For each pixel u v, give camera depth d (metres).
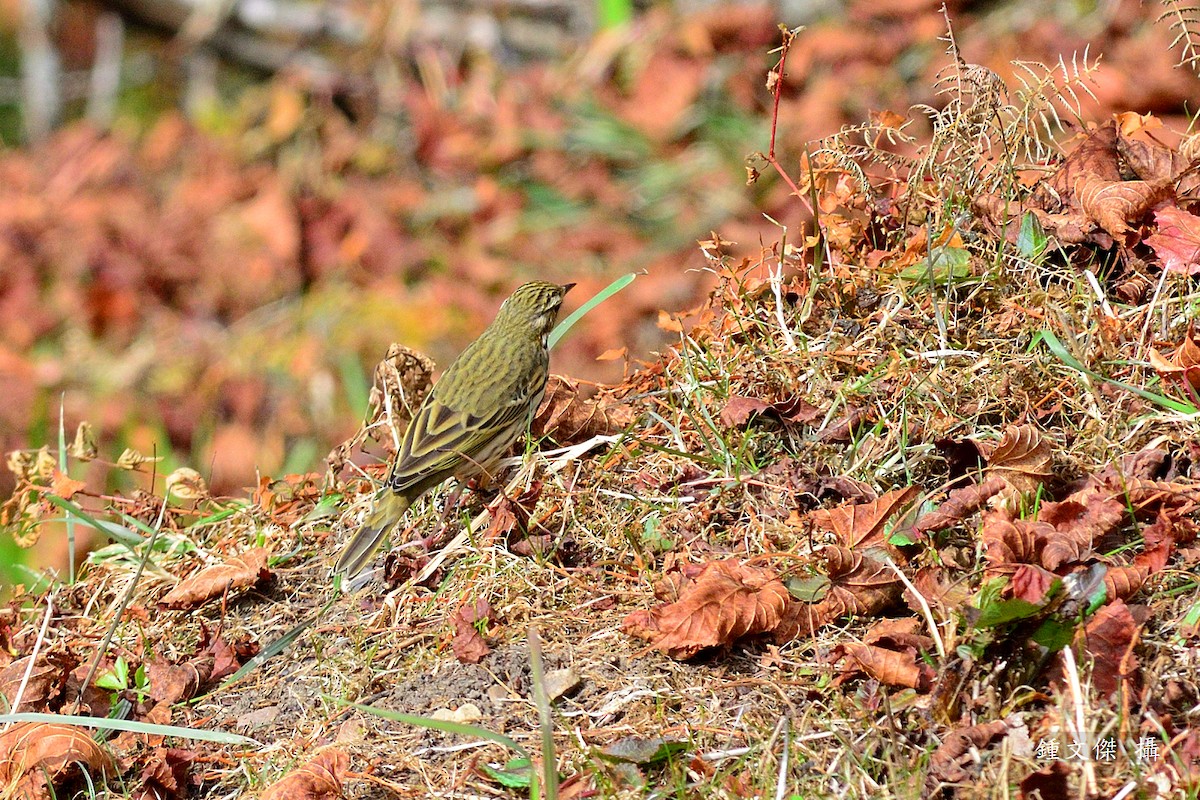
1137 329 9.52
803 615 8.02
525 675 8.16
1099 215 10.06
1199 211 10.30
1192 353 8.98
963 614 7.36
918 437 9.17
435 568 9.32
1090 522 8.02
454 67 25.62
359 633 9.02
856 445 9.19
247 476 19.11
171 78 27.09
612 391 10.96
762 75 22.81
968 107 10.97
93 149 25.03
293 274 21.94
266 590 9.91
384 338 20.48
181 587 9.84
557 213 22.00
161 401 19.98
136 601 10.18
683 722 7.59
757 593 8.04
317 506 10.85
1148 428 8.83
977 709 7.14
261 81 27.09
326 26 26.95
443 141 23.66
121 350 21.06
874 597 8.01
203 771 8.22
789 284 10.98
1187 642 7.35
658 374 10.84
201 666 9.09
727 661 7.95
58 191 23.97
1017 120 10.79
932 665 7.37
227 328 21.34
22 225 22.67
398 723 8.08
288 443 19.45
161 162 24.62
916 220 11.19
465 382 10.19
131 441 19.42
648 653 8.10
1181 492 8.19
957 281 10.21
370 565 9.82
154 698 8.91
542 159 23.05
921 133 20.17
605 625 8.43
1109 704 6.96
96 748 8.28
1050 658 7.19
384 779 7.68
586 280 20.69
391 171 23.62
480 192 22.64
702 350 10.62
